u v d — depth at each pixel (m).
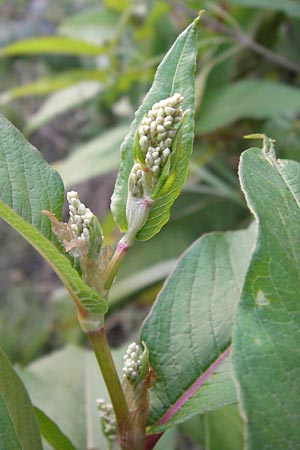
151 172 0.22
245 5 0.54
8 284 1.09
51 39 0.63
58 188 0.25
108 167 0.56
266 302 0.20
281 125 0.56
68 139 1.12
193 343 0.27
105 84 0.70
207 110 0.53
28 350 0.92
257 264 0.21
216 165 0.60
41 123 0.73
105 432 0.27
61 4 1.11
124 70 0.68
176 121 0.22
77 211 0.23
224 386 0.26
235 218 0.60
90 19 0.75
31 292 1.06
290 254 0.21
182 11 0.58
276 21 0.58
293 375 0.20
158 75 0.24
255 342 0.20
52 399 0.37
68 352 0.40
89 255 0.23
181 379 0.27
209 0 0.57
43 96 1.17
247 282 0.21
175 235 0.60
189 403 0.26
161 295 0.28
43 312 1.02
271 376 0.20
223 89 0.53
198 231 0.60
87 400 0.37
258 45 0.56
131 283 0.58
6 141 0.25
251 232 0.30
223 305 0.28
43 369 0.39
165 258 0.59
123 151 0.24
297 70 0.56
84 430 0.36
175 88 0.24
